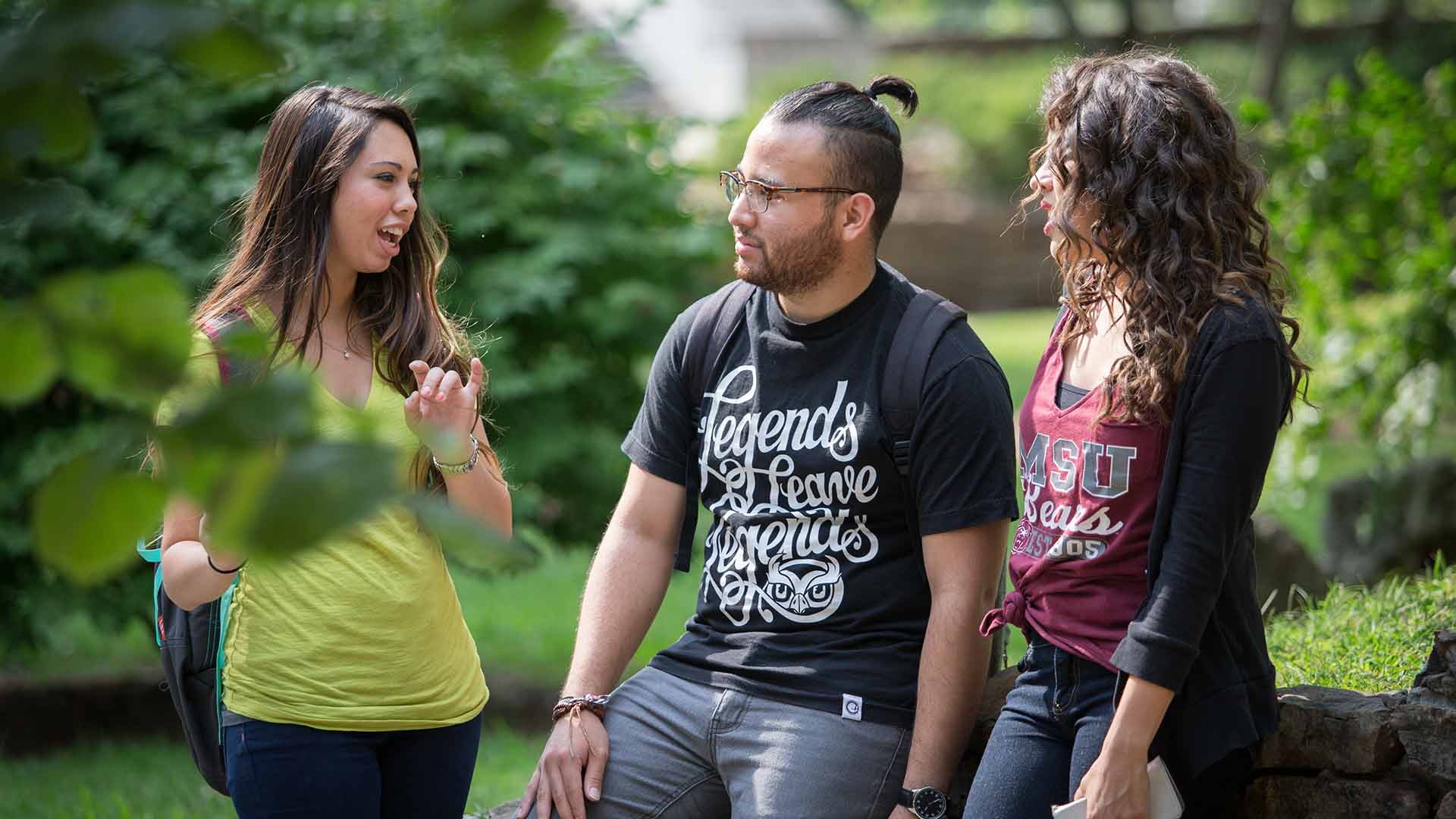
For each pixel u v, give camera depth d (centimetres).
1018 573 463
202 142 1180
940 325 493
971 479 482
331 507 123
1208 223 426
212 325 436
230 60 140
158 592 460
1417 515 1239
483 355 1208
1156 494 429
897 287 511
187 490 128
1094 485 436
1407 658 612
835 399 500
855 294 507
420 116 1223
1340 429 2056
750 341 525
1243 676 433
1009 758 451
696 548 1427
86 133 137
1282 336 422
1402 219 1270
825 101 504
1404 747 461
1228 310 415
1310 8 4991
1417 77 3628
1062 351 466
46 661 1455
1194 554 403
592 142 1317
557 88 1280
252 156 1159
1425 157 1241
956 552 484
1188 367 413
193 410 129
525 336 1284
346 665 437
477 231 1202
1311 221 1243
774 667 499
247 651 437
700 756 505
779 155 496
